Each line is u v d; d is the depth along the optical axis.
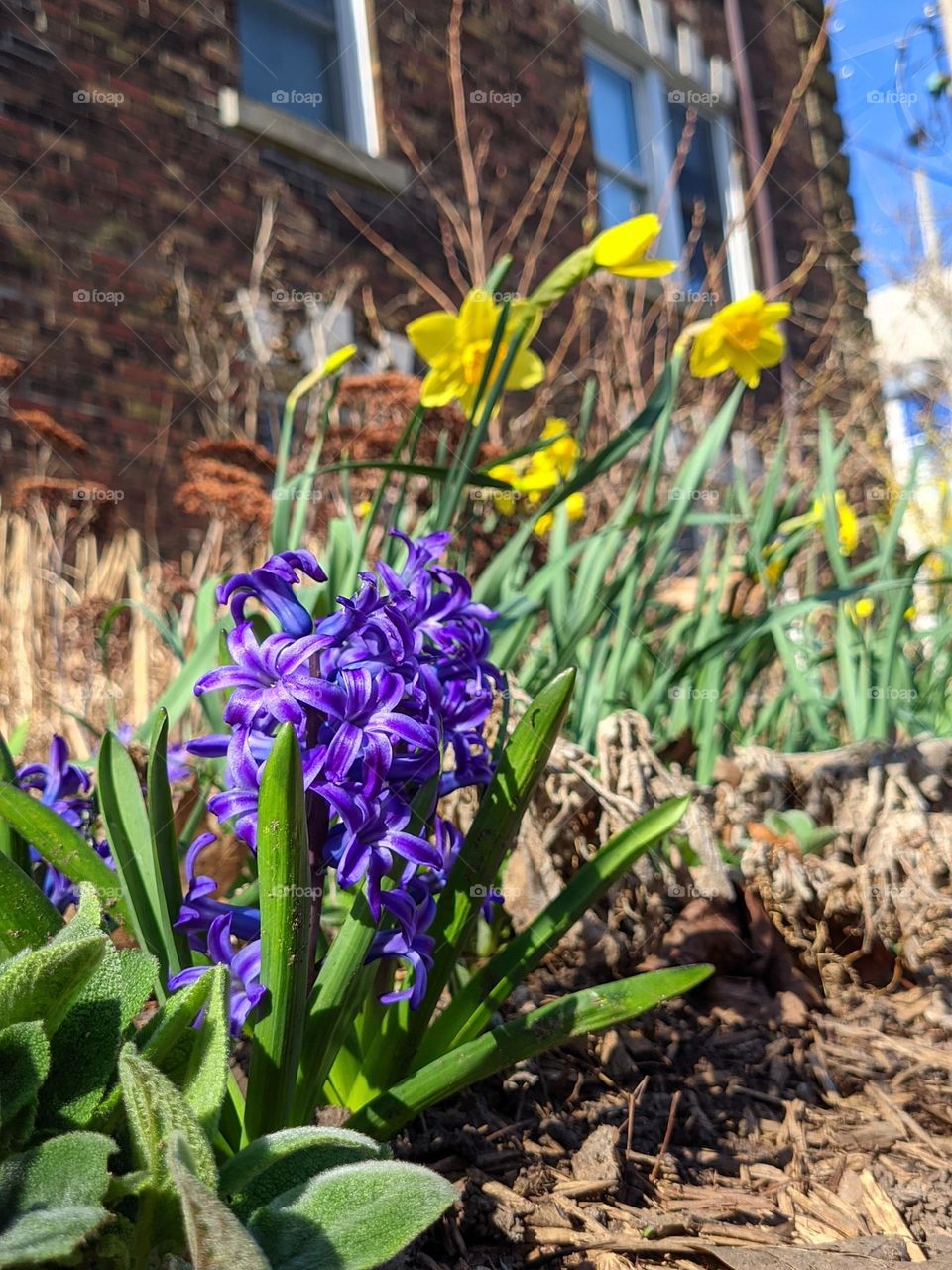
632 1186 0.39
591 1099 0.44
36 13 1.58
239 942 0.32
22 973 0.25
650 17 2.55
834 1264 0.34
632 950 0.53
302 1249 0.24
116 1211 0.26
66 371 1.57
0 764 0.41
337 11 2.01
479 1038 0.35
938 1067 0.48
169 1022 0.27
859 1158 0.42
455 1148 0.39
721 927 0.54
